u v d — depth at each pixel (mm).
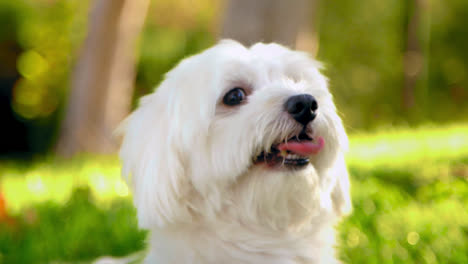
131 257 3760
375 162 7617
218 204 2787
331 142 2877
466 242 3959
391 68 21547
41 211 5430
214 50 3076
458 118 23656
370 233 4215
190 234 2887
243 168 2701
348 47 21859
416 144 9109
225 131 2756
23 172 10203
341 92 21359
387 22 21469
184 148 2855
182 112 2873
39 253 4316
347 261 3760
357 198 5090
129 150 3082
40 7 19797
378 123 20391
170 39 19406
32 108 20375
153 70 19672
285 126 2688
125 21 11742
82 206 5457
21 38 19844
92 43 11727
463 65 24672
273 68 3111
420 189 5641
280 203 2729
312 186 2750
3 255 4344
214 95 2838
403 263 3689
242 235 2838
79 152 11320
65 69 19984
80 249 4406
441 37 24312
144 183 2939
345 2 21344
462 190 5203
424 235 4074
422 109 20875
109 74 11867
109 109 11945
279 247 2855
